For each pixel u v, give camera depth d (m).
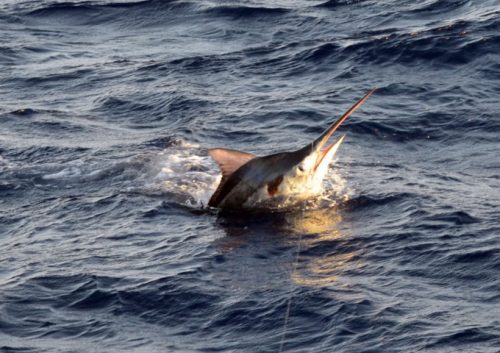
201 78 39.78
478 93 35.78
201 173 28.81
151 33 48.00
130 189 27.84
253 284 21.61
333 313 20.12
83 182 28.80
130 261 23.09
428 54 39.00
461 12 44.28
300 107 35.09
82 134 33.75
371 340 19.16
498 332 19.08
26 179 29.19
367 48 40.22
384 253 22.91
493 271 21.59
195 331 19.97
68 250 24.02
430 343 18.89
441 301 20.42
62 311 20.91
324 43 41.59
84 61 43.59
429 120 33.47
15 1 53.50
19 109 36.56
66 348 19.48
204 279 21.91
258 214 25.61
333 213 25.45
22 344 19.67
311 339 19.38
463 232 23.70
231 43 44.97
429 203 25.66
